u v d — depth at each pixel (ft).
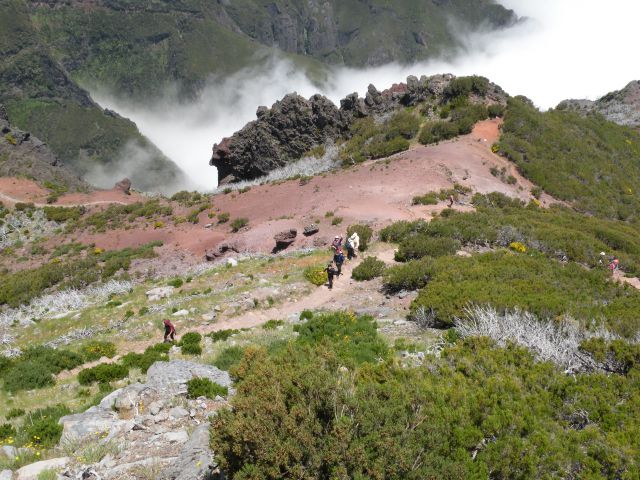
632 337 49.08
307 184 191.42
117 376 65.72
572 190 182.60
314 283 95.30
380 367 35.29
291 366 32.91
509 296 59.98
